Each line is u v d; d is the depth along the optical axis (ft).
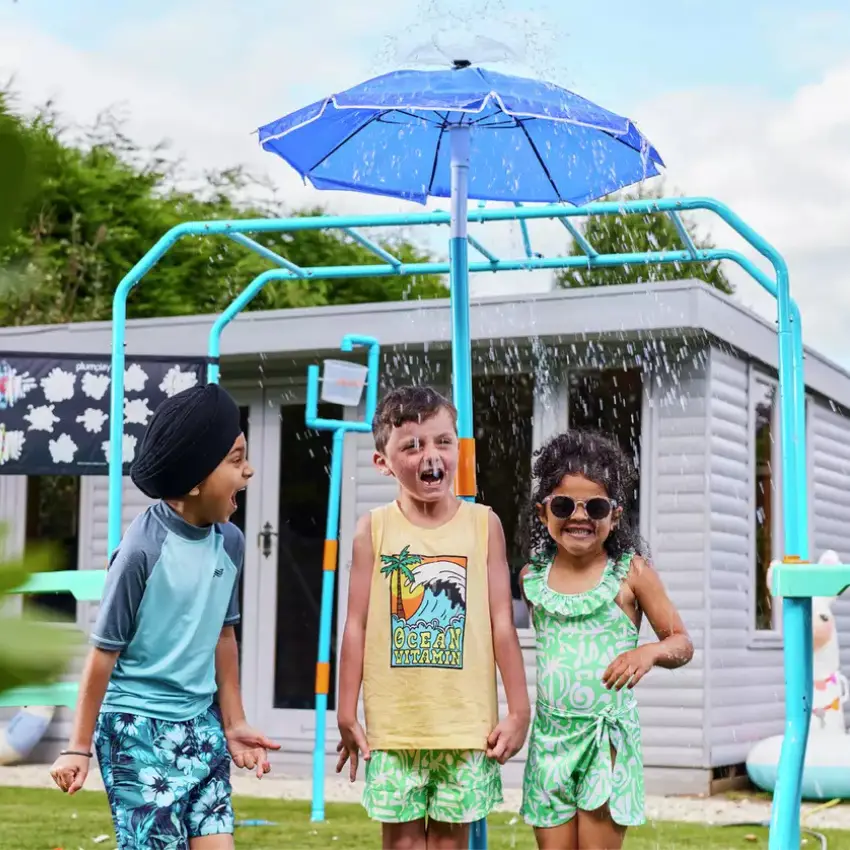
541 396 31.01
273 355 32.42
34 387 22.07
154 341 33.04
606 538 11.70
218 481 9.73
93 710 9.48
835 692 28.60
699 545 28.99
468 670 10.49
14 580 1.82
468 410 12.73
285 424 33.55
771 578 13.32
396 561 10.66
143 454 9.70
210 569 9.84
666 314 28.35
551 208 15.84
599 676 11.34
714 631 28.94
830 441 38.24
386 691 10.52
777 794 13.08
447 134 14.90
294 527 33.24
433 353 31.99
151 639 9.61
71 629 1.86
